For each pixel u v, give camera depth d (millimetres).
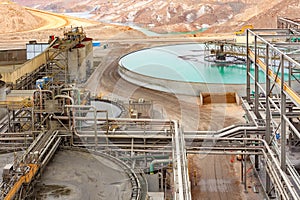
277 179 20594
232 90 41906
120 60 43875
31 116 21844
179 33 71062
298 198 17938
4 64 47000
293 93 19406
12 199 14328
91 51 49219
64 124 21641
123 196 15523
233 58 55000
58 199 15289
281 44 25141
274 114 27375
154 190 19062
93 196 15586
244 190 25266
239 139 23734
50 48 42719
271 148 23812
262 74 48031
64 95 21531
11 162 18281
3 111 26344
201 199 24500
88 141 21719
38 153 17266
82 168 17562
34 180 16219
